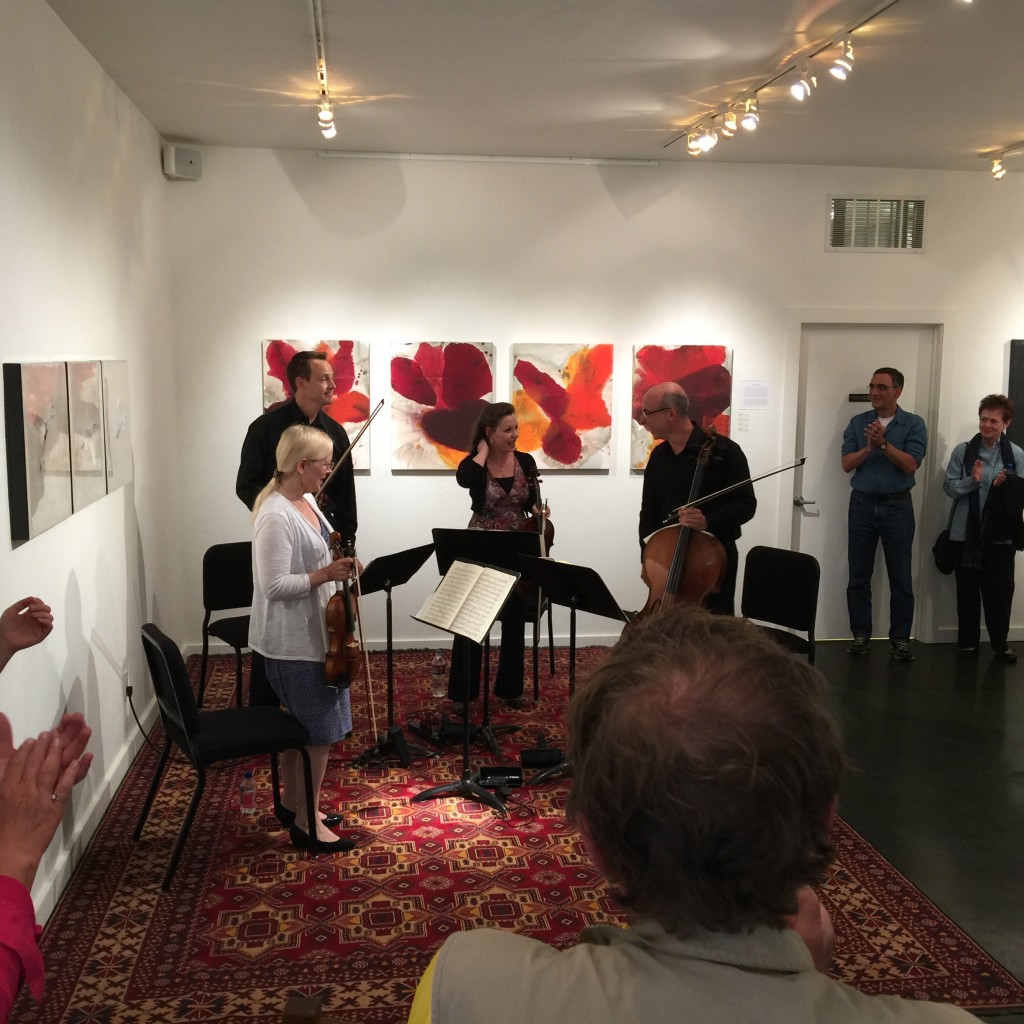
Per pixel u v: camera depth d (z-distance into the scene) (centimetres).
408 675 565
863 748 470
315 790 358
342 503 475
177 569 583
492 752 449
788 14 349
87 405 363
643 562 448
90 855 352
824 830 73
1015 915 322
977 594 620
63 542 340
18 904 84
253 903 321
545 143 561
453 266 600
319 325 594
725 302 622
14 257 296
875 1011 67
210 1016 261
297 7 342
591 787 73
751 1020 65
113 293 427
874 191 624
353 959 290
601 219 607
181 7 341
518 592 472
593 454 619
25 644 178
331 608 341
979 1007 273
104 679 397
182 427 589
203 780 330
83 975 279
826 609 662
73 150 365
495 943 73
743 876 69
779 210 618
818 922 107
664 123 511
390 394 602
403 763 437
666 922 70
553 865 350
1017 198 638
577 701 78
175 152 553
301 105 479
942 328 641
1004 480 600
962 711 522
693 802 68
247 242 582
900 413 619
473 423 608
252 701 407
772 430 636
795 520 652
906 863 358
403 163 588
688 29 364
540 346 607
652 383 619
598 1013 65
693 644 77
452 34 370
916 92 448
